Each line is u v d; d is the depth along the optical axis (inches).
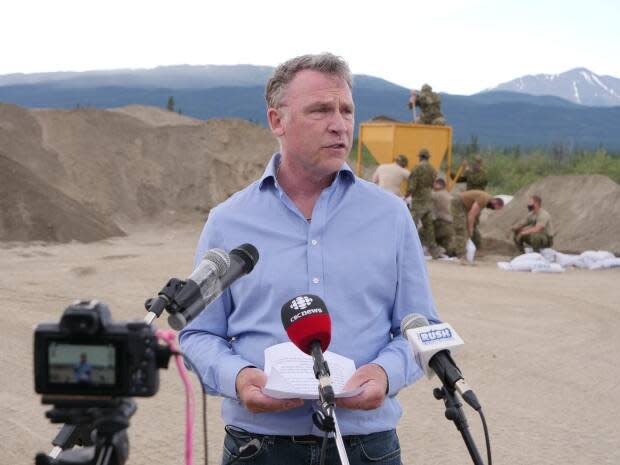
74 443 87.7
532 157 1644.9
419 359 95.8
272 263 110.2
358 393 98.6
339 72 111.0
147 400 249.4
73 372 65.2
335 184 113.3
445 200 622.2
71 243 676.1
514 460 208.4
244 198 114.9
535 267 562.6
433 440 221.9
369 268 110.6
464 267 575.8
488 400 259.8
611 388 276.7
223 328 114.7
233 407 109.0
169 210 879.7
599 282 514.0
